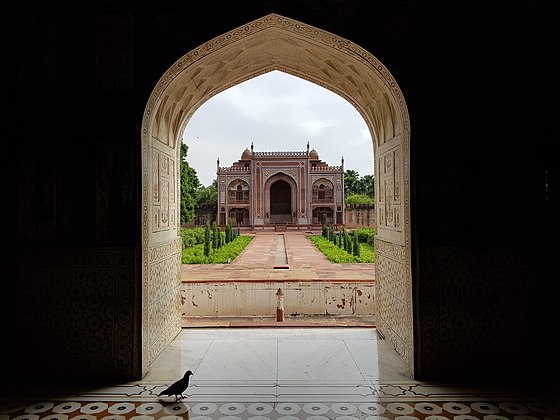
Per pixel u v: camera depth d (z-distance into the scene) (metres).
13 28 2.57
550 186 2.53
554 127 2.53
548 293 2.51
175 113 3.25
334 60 3.00
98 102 2.55
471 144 2.54
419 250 2.52
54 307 2.54
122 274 2.53
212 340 3.30
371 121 3.45
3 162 2.57
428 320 2.52
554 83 2.54
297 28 2.68
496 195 2.53
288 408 2.16
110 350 2.53
